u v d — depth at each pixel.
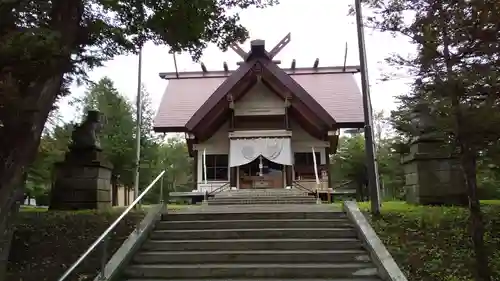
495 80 6.66
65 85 8.50
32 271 8.02
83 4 7.90
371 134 9.84
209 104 20.06
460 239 8.18
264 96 21.48
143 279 7.08
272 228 8.84
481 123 6.62
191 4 8.80
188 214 9.48
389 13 7.67
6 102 6.55
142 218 10.09
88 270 7.93
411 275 7.27
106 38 8.40
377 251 7.34
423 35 7.14
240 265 7.30
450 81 6.79
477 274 6.77
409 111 7.56
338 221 9.02
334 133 20.30
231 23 10.27
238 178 20.73
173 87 25.16
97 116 11.77
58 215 9.99
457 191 10.09
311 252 7.64
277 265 7.28
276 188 20.44
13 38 5.92
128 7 8.96
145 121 29.75
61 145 15.06
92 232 9.30
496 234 8.43
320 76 25.41
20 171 6.88
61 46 6.77
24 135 6.94
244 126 21.53
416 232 8.52
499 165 7.64
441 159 10.26
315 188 19.19
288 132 20.52
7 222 6.75
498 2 6.51
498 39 6.73
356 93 23.44
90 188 11.06
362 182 30.89
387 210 9.48
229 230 8.61
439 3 7.02
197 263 7.56
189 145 22.09
